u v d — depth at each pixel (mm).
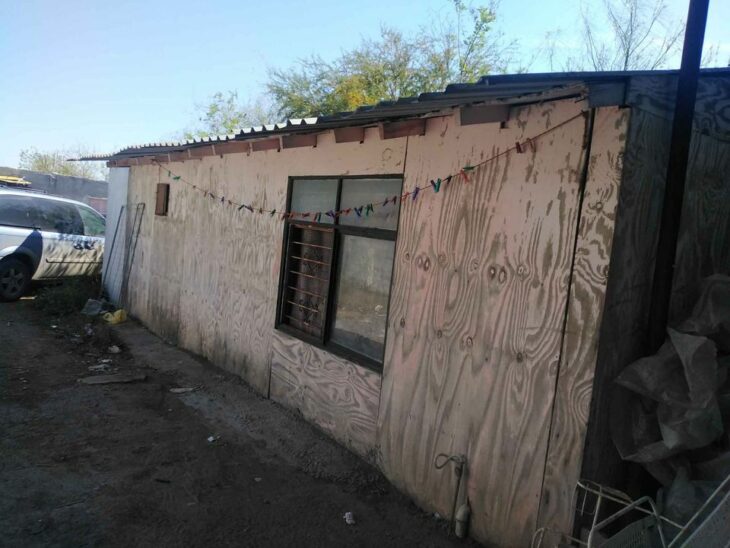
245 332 6176
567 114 2893
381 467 4180
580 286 2812
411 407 3893
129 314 9289
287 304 5609
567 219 2885
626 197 2701
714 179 3277
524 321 3098
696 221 3199
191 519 3510
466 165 3496
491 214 3318
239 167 6406
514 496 3129
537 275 3033
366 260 4566
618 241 2705
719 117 3234
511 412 3160
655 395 2664
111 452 4359
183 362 6910
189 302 7445
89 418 5008
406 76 16812
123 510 3533
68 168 36094
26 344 7293
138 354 7246
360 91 16547
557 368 2910
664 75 2762
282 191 5598
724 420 2609
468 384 3441
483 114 3135
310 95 17984
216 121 21234
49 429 4691
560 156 2928
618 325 2814
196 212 7344
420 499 3793
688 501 2463
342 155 4730
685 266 3170
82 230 10844
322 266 5098
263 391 5785
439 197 3703
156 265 8430
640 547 2395
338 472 4219
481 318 3367
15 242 9680
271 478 4129
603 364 2768
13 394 5426
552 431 2928
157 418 5141
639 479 2980
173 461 4281
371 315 4484
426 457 3750
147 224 8812
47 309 9141
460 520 3396
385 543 3383
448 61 16359
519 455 3104
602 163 2730
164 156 8070
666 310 2875
